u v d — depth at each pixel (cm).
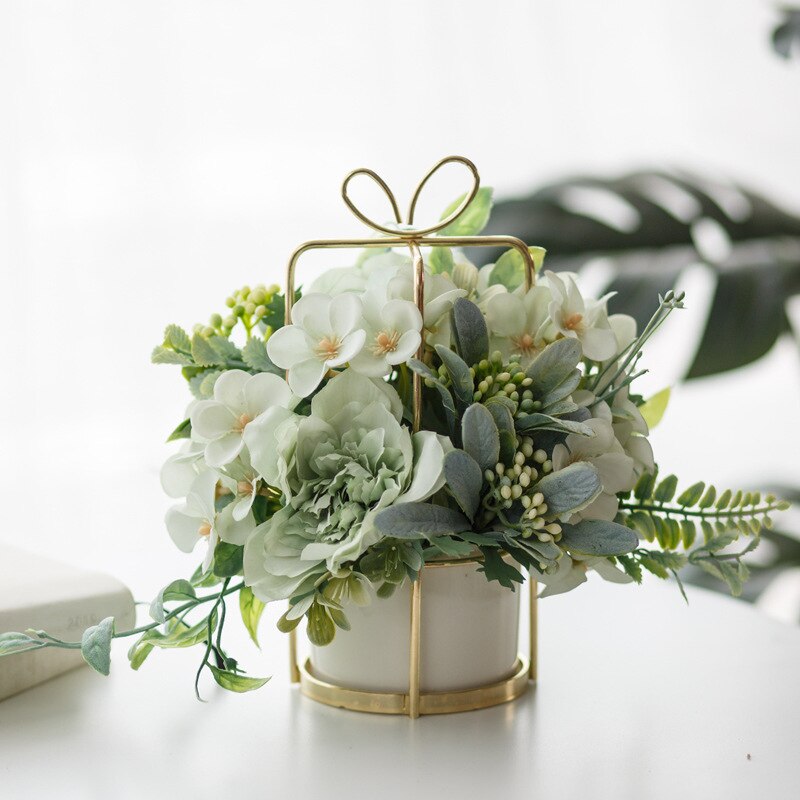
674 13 200
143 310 184
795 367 211
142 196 182
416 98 193
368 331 93
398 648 96
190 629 95
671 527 98
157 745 94
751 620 109
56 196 179
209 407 93
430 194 196
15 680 99
